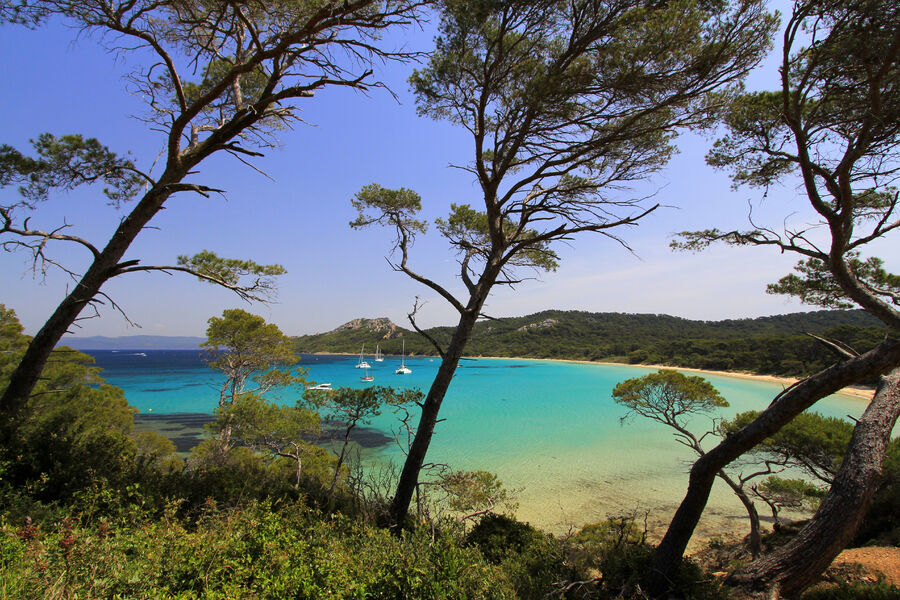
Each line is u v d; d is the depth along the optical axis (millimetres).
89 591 2314
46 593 2271
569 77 6656
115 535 3113
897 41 5125
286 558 3055
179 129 7012
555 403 49625
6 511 3617
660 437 31016
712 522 15414
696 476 6762
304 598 2779
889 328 6059
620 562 6711
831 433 10258
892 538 8125
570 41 6855
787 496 13375
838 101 6574
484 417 39688
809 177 6535
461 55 7109
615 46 6273
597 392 60531
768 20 5988
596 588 6262
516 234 8594
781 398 6469
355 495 7816
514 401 51344
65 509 3945
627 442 29297
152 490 5039
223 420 13750
